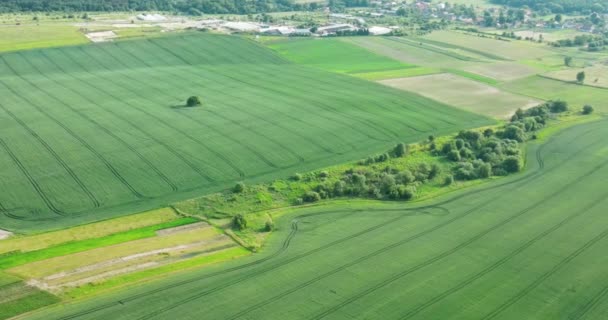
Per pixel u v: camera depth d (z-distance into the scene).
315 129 116.12
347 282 66.75
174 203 85.38
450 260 72.44
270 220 81.44
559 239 78.88
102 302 61.03
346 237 78.38
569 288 67.12
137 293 63.06
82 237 74.75
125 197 86.19
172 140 106.88
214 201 86.94
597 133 125.81
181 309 60.47
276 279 67.00
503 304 63.50
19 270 66.31
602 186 97.75
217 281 66.12
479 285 67.06
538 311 62.47
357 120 123.44
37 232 75.38
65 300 61.12
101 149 101.56
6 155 97.69
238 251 74.12
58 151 100.00
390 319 60.25
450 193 94.75
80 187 88.06
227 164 98.56
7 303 60.00
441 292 65.38
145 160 98.12
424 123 125.31
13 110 120.69
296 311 61.03
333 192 91.88
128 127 112.69
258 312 60.56
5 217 78.81
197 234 77.81
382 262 71.50
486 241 77.88
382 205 89.75
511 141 115.56
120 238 75.12
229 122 117.62
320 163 101.31
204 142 106.69
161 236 76.50
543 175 102.56
